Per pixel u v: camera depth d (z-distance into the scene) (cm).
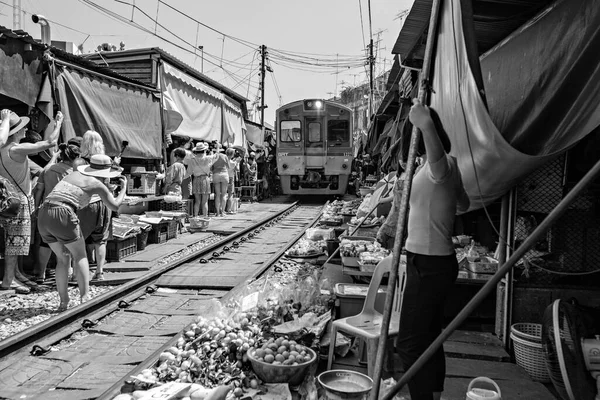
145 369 395
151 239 1108
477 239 691
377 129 1972
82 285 627
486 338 482
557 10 440
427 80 292
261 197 2498
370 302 425
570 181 484
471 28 362
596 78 336
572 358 350
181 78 1555
